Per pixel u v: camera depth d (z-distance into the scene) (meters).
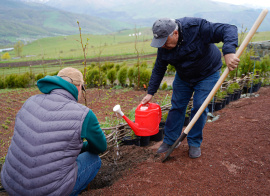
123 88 9.63
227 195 1.95
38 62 39.59
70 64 28.70
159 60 2.56
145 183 2.17
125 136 3.27
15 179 1.58
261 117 3.57
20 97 9.25
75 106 1.63
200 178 2.19
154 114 2.72
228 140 2.94
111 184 2.26
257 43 10.77
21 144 1.57
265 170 2.25
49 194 1.55
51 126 1.55
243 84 5.65
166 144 2.81
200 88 2.46
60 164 1.54
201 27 2.19
